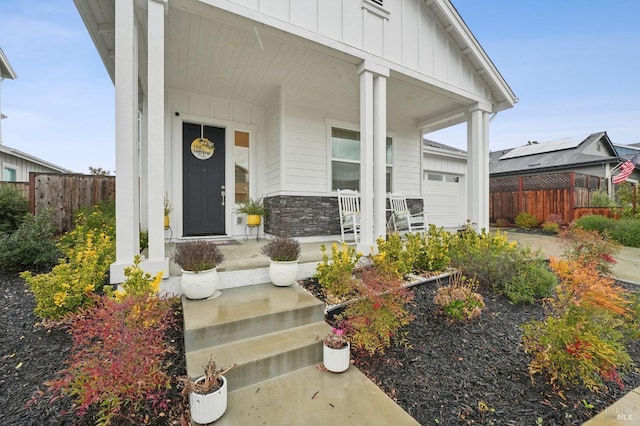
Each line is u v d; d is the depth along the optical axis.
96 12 3.24
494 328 2.72
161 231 2.73
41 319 2.44
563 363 1.97
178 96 5.15
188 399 1.75
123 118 2.59
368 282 2.53
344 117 5.84
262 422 1.65
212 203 5.49
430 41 4.67
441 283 3.58
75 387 1.53
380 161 4.18
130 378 1.55
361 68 4.04
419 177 7.20
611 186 10.50
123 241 2.61
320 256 3.90
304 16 3.48
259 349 2.14
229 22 3.18
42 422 1.56
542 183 9.59
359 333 2.29
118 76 2.58
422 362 2.24
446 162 9.64
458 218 9.69
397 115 6.73
